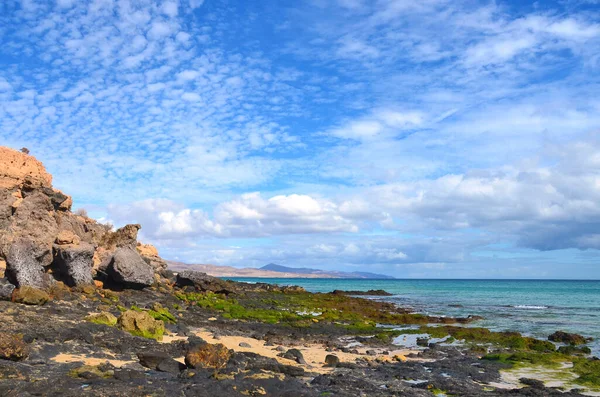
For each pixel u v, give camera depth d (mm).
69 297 32625
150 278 45875
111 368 16297
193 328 31953
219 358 18031
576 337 34094
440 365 23547
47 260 36844
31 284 32031
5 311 23438
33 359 16859
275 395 14820
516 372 23016
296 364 21531
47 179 44531
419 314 52500
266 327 36000
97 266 45031
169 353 20250
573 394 18172
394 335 35375
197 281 59062
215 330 32000
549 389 19266
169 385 14898
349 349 27797
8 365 15023
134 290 45625
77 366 16562
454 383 19422
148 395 13492
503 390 18922
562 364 24844
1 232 35594
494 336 34500
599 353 29797
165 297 46469
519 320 48531
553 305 71250
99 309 30141
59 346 19031
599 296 100438
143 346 20922
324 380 18047
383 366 22672
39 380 14164
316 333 35375
